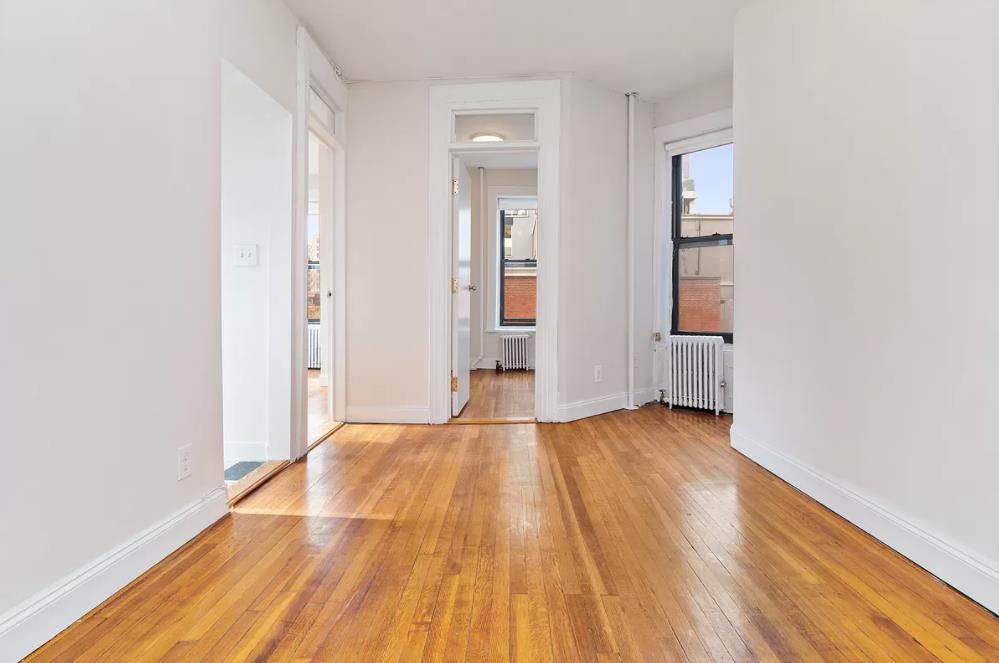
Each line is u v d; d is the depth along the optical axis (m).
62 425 1.49
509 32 3.47
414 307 4.18
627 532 2.15
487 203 7.36
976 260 1.64
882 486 2.07
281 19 2.96
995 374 1.58
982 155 1.61
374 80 4.13
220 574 1.79
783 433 2.82
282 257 3.12
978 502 1.64
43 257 1.42
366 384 4.21
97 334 1.61
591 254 4.38
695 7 3.22
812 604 1.62
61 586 1.48
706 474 2.91
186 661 1.34
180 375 2.04
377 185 4.17
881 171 2.05
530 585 1.73
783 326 2.80
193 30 2.10
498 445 3.54
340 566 1.86
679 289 4.94
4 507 1.32
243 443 3.15
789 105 2.71
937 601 1.64
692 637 1.45
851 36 2.23
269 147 3.11
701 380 4.55
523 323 7.89
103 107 1.63
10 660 1.30
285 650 1.39
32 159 1.39
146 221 1.83
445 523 2.25
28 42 1.37
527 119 4.21
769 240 2.94
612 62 3.96
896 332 1.98
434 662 1.34
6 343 1.32
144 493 1.83
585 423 4.17
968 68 1.65
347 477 2.88
